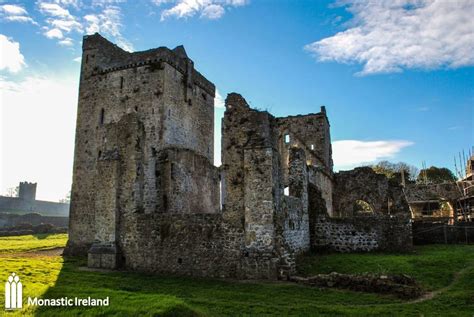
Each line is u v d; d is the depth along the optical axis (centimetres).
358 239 2602
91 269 2220
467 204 4562
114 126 2473
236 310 1280
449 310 1273
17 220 7519
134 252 2216
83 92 3516
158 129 3136
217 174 3644
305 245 2492
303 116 4025
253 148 1956
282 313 1242
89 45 3572
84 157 3372
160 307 1126
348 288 1587
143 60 3266
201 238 2031
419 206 5147
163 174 3069
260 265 1825
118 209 2325
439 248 2716
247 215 1905
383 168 7369
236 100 2061
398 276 1564
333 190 3641
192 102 3584
